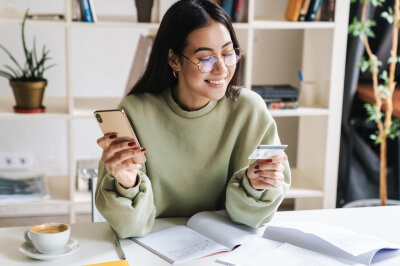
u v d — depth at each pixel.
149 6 2.67
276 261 1.36
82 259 1.39
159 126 1.64
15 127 3.27
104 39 3.22
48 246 1.37
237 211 1.56
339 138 2.97
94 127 3.36
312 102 3.04
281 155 1.45
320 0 2.80
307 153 3.23
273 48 3.30
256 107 1.68
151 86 1.64
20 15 2.70
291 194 2.98
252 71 3.33
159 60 1.58
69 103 2.72
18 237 1.51
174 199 1.69
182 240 1.50
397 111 2.98
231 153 1.70
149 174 1.65
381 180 3.06
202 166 1.67
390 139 3.01
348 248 1.39
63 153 3.36
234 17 2.75
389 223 1.66
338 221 1.66
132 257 1.41
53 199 2.87
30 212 3.37
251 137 1.68
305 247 1.44
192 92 1.60
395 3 2.85
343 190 3.07
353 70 2.93
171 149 1.65
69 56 2.66
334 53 2.86
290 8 2.86
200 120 1.63
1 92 3.17
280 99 2.90
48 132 3.31
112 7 3.14
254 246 1.45
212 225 1.56
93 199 1.87
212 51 1.47
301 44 3.31
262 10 3.21
